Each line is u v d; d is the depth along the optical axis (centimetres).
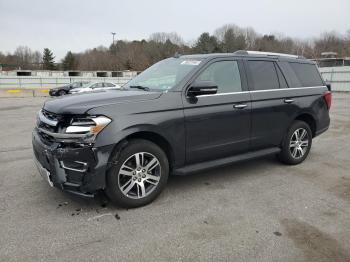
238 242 329
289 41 7231
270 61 538
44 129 384
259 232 348
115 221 367
